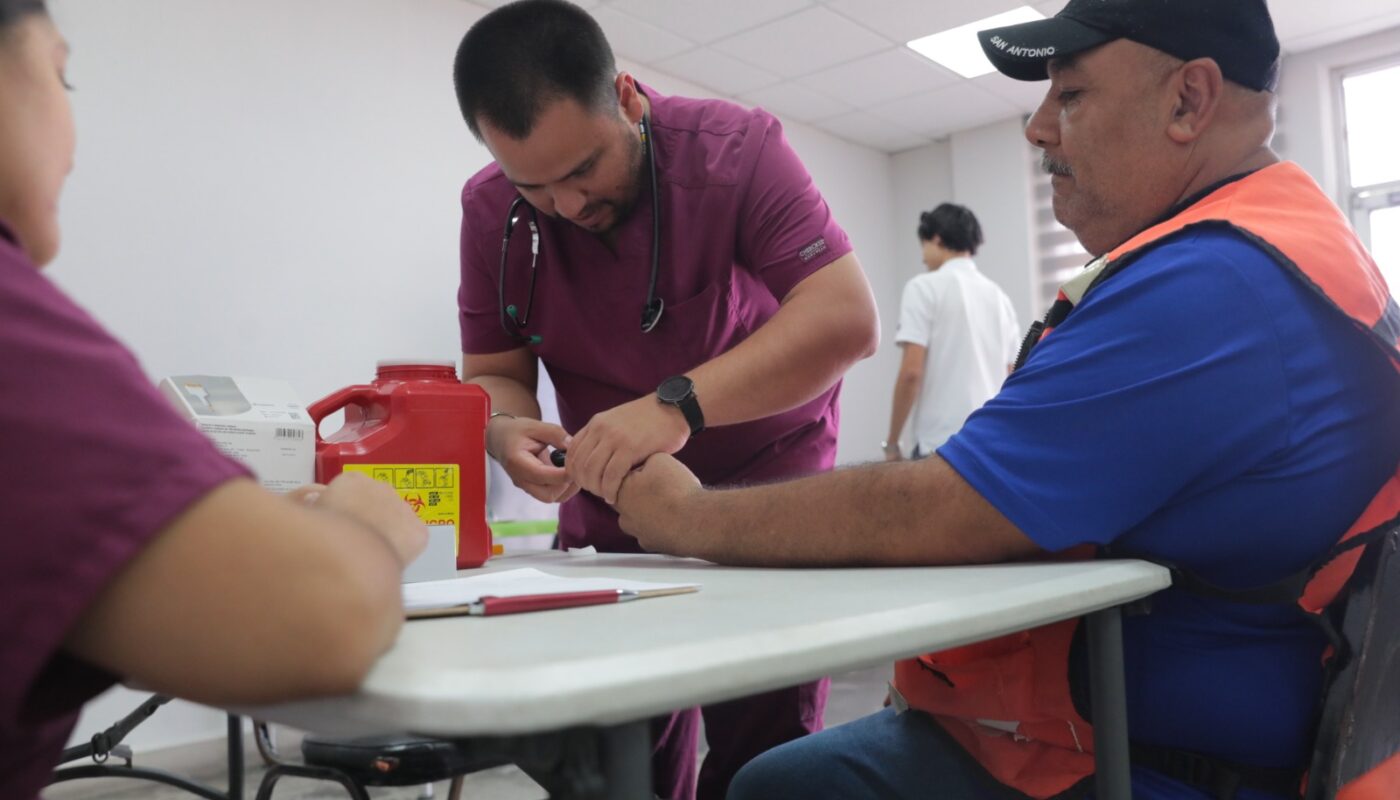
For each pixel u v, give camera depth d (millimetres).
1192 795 725
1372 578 689
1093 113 853
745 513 886
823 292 1225
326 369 3197
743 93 4598
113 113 2766
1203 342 689
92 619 354
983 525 723
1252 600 707
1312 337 697
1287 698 712
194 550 354
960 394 3664
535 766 401
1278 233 727
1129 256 761
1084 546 766
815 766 873
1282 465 691
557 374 1479
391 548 445
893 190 5570
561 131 1110
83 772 1351
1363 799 678
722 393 1101
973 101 4777
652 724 411
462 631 499
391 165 3400
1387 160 4148
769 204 1273
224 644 358
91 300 2709
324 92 3236
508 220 1339
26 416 335
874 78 4453
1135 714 758
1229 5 811
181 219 2895
